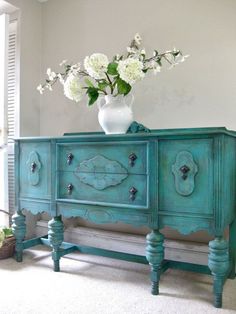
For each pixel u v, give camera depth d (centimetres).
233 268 192
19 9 266
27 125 274
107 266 217
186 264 189
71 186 202
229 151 168
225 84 204
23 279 193
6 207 259
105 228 255
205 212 158
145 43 234
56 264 207
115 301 165
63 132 275
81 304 161
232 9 202
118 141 182
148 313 152
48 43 282
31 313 152
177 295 172
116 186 184
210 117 209
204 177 158
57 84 277
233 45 202
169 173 167
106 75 203
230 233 191
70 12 270
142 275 201
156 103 230
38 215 283
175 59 221
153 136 169
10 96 274
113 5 248
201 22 212
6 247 228
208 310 155
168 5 224
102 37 254
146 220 175
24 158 226
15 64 270
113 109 200
